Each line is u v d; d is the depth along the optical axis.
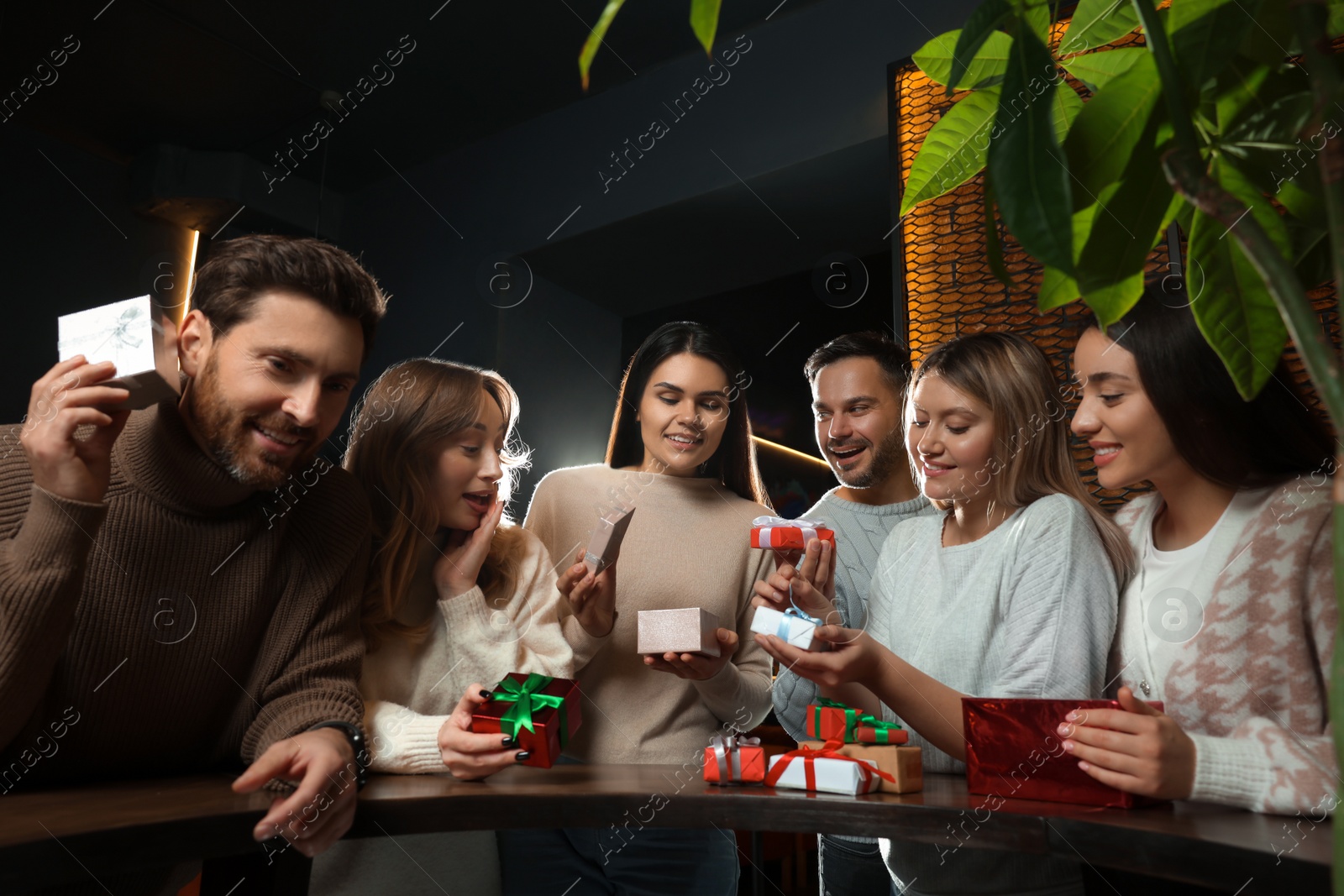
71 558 0.78
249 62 3.04
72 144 3.30
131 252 3.40
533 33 3.02
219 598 0.95
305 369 0.91
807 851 2.66
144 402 0.82
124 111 3.22
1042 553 1.02
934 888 1.03
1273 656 0.83
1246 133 0.42
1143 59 0.39
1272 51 0.44
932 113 2.33
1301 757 0.70
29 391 3.04
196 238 3.60
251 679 0.99
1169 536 1.01
